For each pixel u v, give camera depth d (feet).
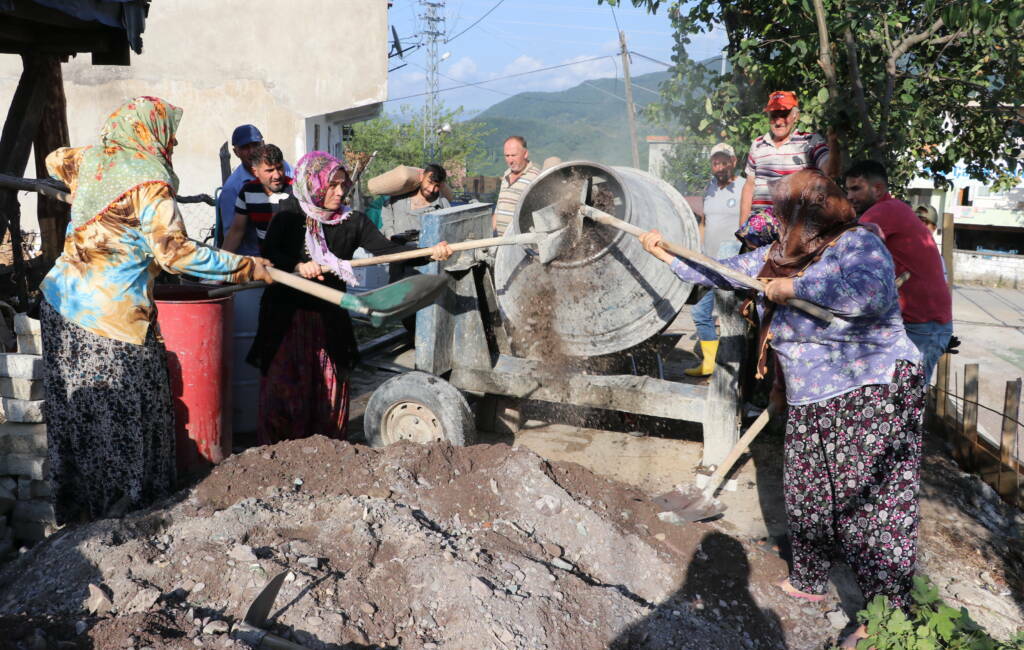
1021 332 49.11
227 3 46.93
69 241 10.21
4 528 11.51
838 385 9.32
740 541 11.39
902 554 9.34
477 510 10.96
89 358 10.26
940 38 18.61
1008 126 22.84
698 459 15.17
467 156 150.61
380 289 10.66
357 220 13.60
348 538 9.69
